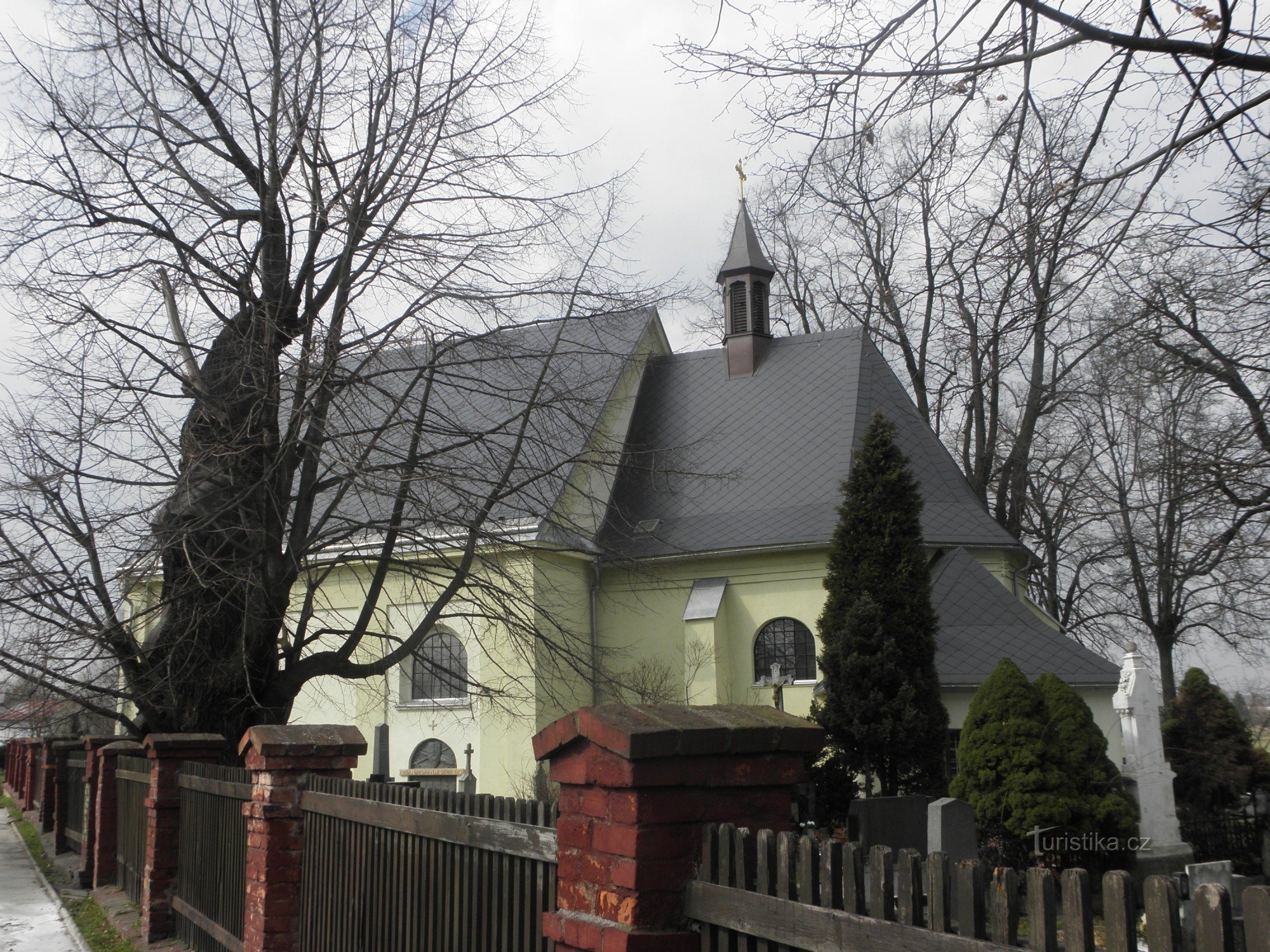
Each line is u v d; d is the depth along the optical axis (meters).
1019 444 25.69
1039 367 19.19
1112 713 19.27
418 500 13.14
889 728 16.25
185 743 10.86
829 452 24.64
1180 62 5.61
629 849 3.44
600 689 19.81
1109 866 13.38
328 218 13.91
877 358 26.86
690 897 3.44
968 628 20.81
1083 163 5.99
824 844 2.96
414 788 5.39
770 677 22.56
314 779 7.06
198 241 13.74
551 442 14.36
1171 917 2.12
